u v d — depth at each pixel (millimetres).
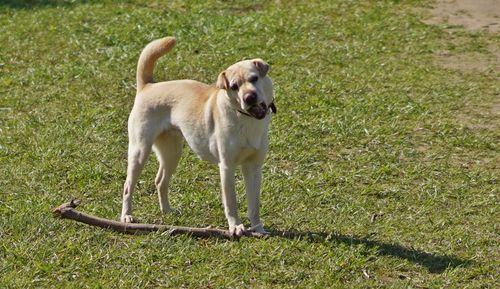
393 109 14680
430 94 15422
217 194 11711
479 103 15078
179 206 11320
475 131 13961
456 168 12594
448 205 11414
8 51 18094
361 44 18047
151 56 10648
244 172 10266
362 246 10016
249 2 20766
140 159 10586
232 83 9461
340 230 10586
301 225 10742
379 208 11312
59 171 12523
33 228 10523
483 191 11828
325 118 14344
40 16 20156
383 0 20734
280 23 19125
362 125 14016
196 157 12828
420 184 12047
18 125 14227
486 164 12781
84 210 11250
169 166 10844
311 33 18656
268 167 12594
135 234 10391
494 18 19703
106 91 15805
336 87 15719
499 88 15742
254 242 10109
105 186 12078
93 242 10242
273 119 14305
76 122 14367
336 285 9312
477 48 17891
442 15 19891
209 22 19219
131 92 15758
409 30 18812
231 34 18531
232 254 9883
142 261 9805
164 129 10422
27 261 9852
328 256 9836
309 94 15445
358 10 20109
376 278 9500
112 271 9602
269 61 17125
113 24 19375
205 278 9469
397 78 16219
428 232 10586
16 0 21562
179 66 16922
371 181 12172
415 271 9641
